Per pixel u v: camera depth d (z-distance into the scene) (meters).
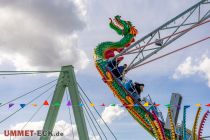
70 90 39.06
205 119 33.06
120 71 41.94
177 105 35.16
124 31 45.25
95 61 43.16
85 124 37.25
